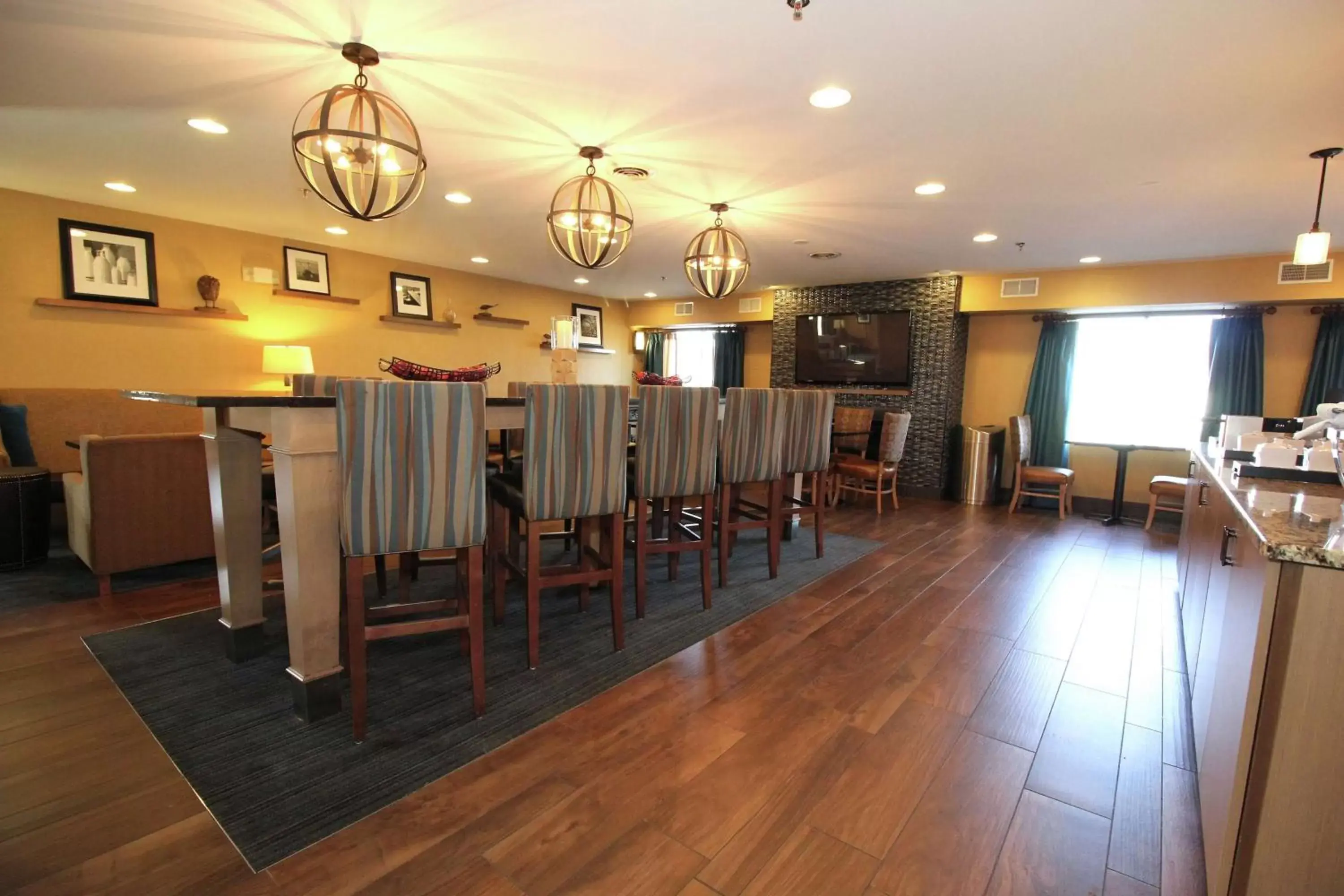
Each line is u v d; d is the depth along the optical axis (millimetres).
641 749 1870
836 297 6902
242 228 4887
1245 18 1805
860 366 6742
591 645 2580
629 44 2051
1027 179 3270
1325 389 4723
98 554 2938
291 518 1883
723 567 3363
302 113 2342
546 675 2316
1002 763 1835
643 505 2824
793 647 2615
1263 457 2082
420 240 5227
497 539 2773
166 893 1315
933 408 6320
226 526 2281
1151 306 5309
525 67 2211
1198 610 2279
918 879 1391
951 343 6203
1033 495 5734
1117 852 1487
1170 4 1755
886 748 1899
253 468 2326
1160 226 4066
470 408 1905
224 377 4945
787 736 1951
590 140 2883
